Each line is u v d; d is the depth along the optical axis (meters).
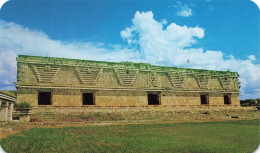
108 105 34.06
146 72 38.06
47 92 33.34
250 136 17.19
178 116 35.22
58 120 27.20
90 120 28.89
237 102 46.12
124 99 35.38
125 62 37.88
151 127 22.70
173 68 40.56
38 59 30.95
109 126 23.00
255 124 26.55
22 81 29.72
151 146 13.06
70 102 31.70
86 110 31.83
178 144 13.72
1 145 12.40
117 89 34.84
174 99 39.44
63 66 32.28
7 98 20.28
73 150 11.91
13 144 12.76
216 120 32.06
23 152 11.34
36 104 29.83
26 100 29.39
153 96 41.22
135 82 36.75
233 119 34.25
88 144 13.35
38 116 27.53
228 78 45.81
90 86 33.09
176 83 40.16
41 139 14.49
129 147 12.73
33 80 30.39
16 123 22.03
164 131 19.59
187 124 25.89
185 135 17.34
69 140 14.45
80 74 32.91
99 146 12.87
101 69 34.53
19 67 29.86
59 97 31.17
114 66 35.50
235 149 12.86
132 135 17.11
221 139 15.83
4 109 20.62
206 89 42.62
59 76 31.78
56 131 18.53
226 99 46.78
